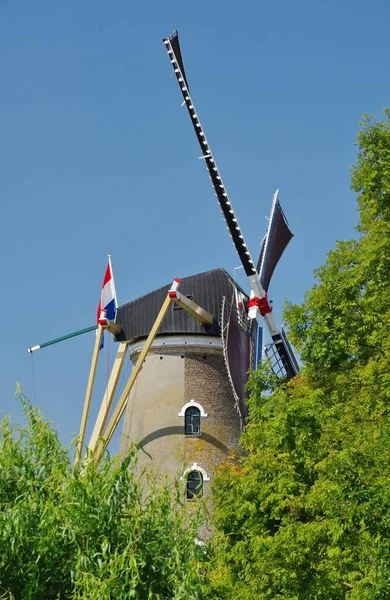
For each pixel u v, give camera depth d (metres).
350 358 38.31
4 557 20.80
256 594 32.66
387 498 25.02
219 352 66.88
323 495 30.14
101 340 65.88
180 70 62.19
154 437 64.50
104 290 67.56
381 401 34.41
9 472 23.55
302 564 32.28
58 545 21.66
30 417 25.08
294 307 39.41
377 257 36.97
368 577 27.97
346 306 37.44
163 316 62.47
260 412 40.06
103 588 20.47
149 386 66.19
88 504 22.33
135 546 22.27
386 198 39.59
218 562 35.31
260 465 36.97
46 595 21.52
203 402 65.25
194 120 62.25
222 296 67.00
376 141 40.62
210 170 62.47
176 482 26.06
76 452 25.67
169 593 22.62
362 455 27.69
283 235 72.44
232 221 63.16
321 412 34.78
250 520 36.50
